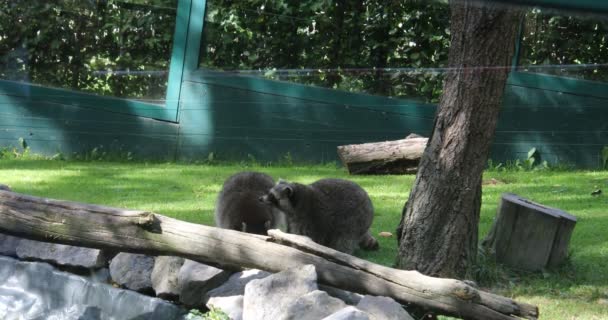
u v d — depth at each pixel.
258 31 12.20
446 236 5.58
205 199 8.93
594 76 11.66
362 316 3.81
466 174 5.52
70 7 12.52
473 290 4.17
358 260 4.53
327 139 12.16
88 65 12.61
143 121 12.49
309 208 6.76
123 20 12.44
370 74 12.09
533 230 6.36
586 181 10.56
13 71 12.70
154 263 5.39
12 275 5.71
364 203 6.91
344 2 12.02
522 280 6.18
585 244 7.20
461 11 5.37
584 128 11.83
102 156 12.54
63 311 5.29
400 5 11.81
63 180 10.09
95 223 5.22
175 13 12.24
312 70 12.20
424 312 4.39
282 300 4.34
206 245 4.88
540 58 11.85
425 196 5.64
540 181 10.70
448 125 5.53
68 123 12.61
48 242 5.52
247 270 5.02
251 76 12.24
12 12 12.59
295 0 12.10
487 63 5.35
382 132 12.07
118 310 5.09
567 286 6.00
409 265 5.69
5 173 10.64
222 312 4.70
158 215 5.10
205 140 12.39
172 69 12.32
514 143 12.08
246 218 7.08
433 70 11.88
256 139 12.30
